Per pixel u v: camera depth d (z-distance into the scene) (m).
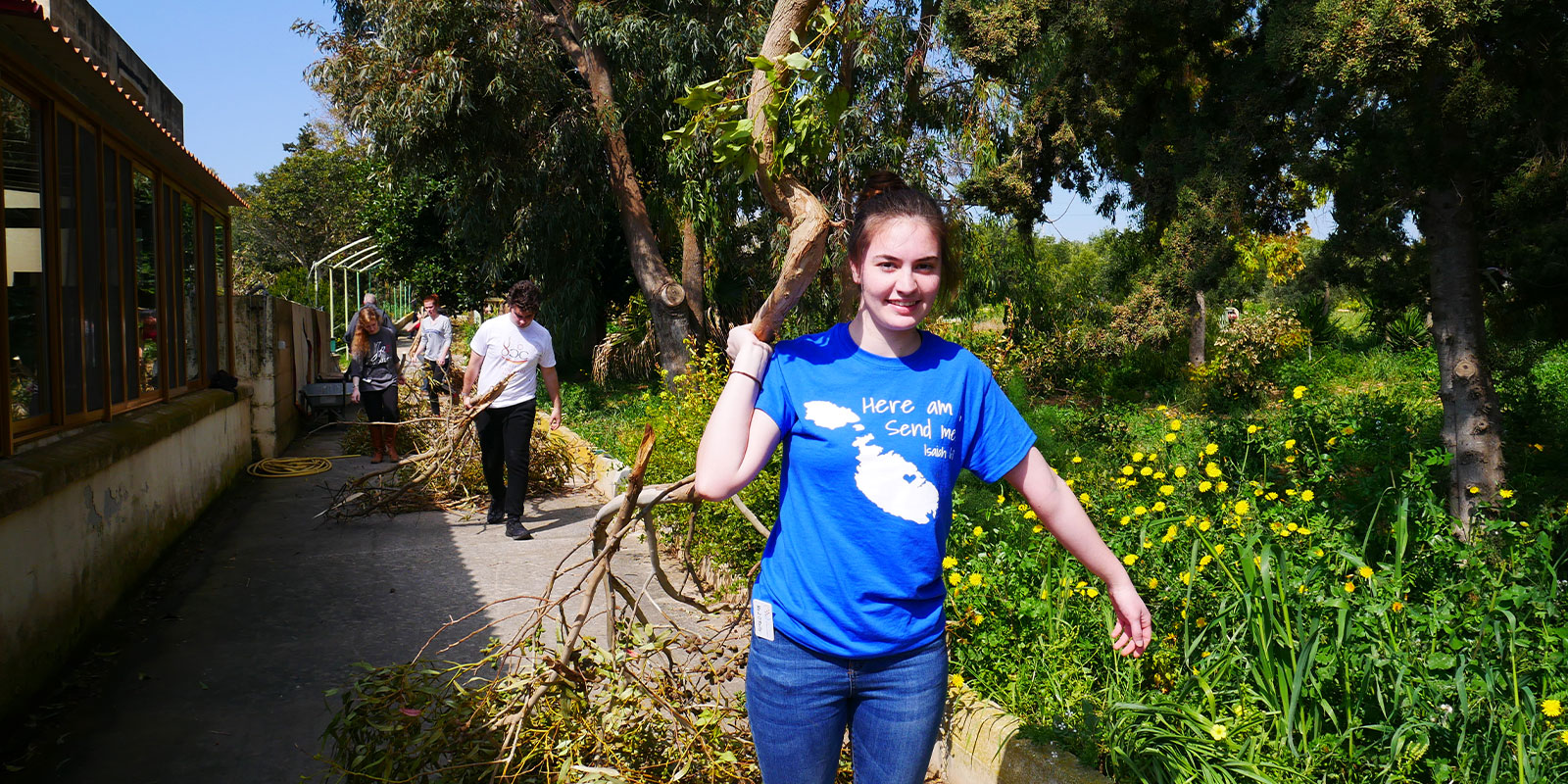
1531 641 3.58
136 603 5.78
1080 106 7.40
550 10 16.69
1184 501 4.98
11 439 4.64
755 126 2.47
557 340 18.92
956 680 3.77
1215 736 3.07
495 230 17.41
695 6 15.03
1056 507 2.11
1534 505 5.89
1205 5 5.97
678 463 6.86
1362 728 3.16
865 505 1.94
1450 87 4.93
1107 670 3.76
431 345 14.36
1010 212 8.60
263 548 7.14
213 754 3.86
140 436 6.12
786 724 2.01
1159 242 6.89
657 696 3.21
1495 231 6.07
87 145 6.03
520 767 3.01
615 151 16.30
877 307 1.97
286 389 12.30
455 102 14.94
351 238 54.41
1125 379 16.84
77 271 5.78
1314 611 3.50
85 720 4.16
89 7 8.52
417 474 8.26
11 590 4.17
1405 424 8.95
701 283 17.36
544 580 6.29
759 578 2.10
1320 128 5.69
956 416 2.01
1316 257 7.16
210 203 9.58
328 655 4.94
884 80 12.98
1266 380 15.66
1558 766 2.85
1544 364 14.09
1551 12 4.69
